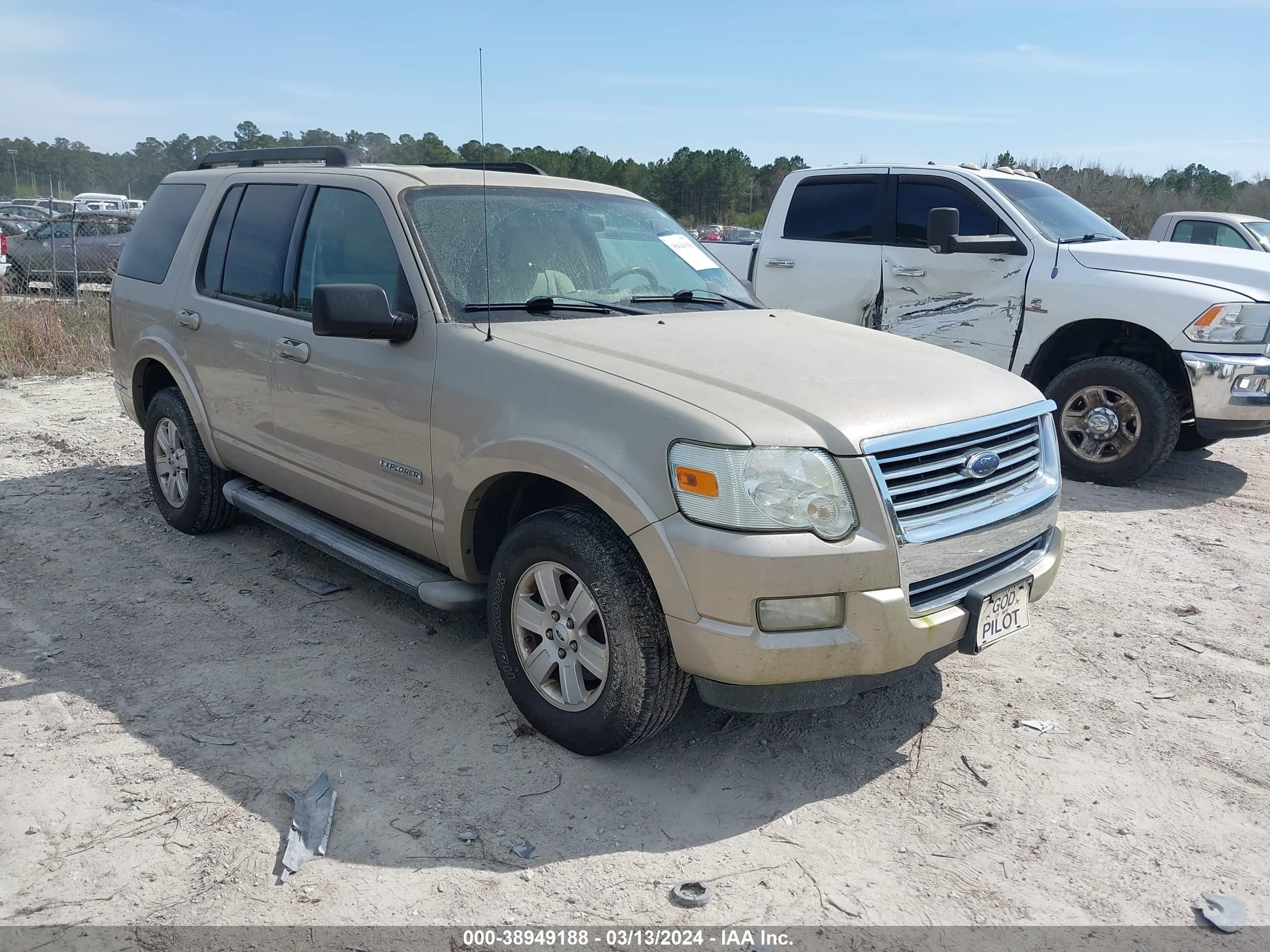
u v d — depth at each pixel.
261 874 2.74
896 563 2.93
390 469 3.85
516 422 3.32
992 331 7.27
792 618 2.88
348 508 4.17
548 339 3.52
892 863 2.87
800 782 3.27
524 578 3.39
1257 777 3.36
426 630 4.35
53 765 3.24
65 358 10.98
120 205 41.31
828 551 2.86
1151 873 2.85
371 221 4.05
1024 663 4.20
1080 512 6.35
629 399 3.08
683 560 2.90
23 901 2.61
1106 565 5.38
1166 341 6.59
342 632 4.31
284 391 4.36
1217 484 7.14
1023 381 3.77
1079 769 3.38
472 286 3.81
